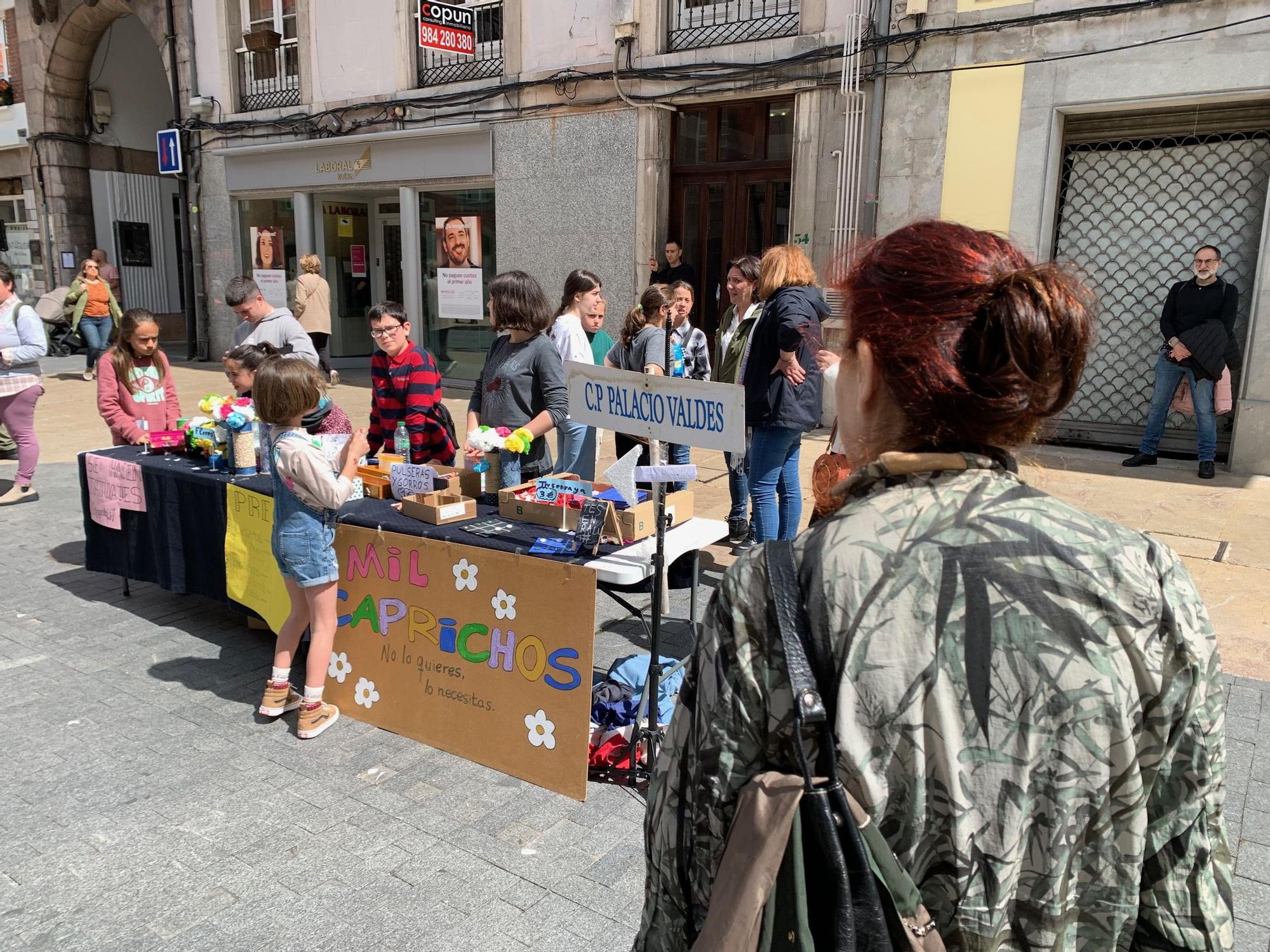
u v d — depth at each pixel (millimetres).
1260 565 4828
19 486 6438
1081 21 6727
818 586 861
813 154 7957
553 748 2900
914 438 923
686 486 5574
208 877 2500
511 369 4051
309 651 3252
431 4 9117
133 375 4938
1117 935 871
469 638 3064
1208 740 870
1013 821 818
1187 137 6902
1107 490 6285
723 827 898
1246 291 6910
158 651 4016
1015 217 7207
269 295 12953
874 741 838
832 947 825
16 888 2451
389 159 11008
